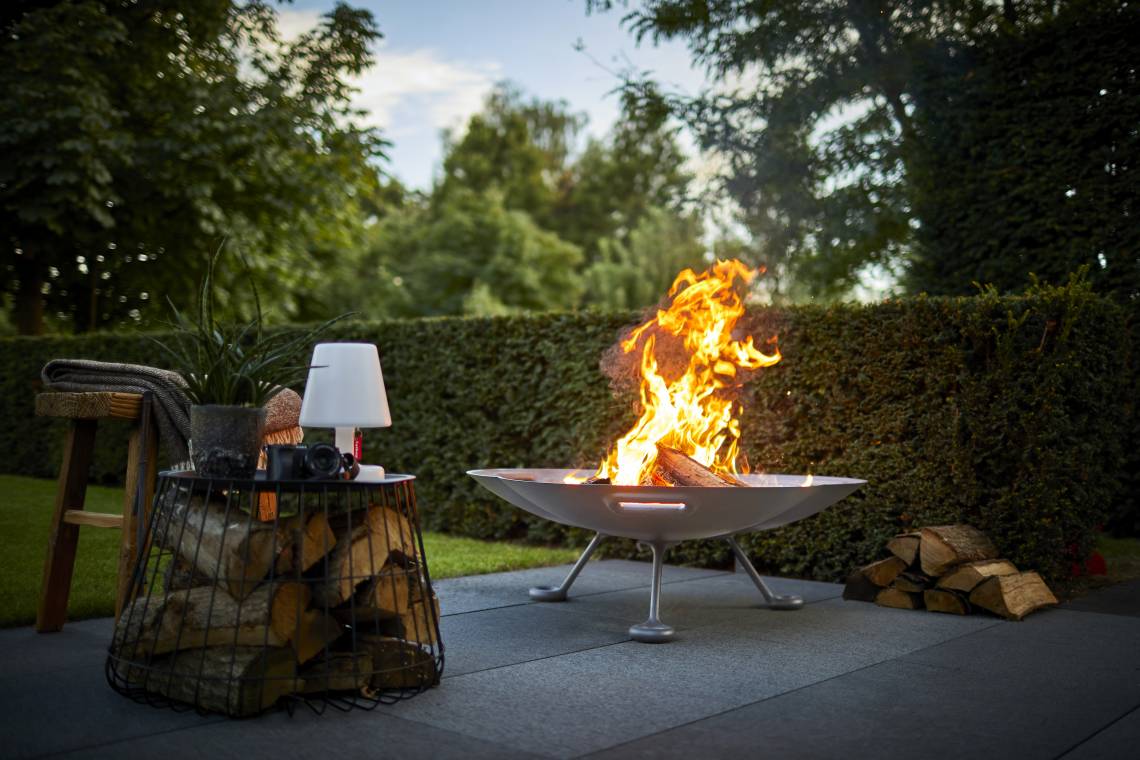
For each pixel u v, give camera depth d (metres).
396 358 7.13
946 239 7.48
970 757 2.22
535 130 30.98
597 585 4.77
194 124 12.03
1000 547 4.52
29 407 9.89
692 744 2.29
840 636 3.61
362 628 2.83
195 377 2.81
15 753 2.16
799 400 5.16
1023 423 4.46
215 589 2.61
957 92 7.40
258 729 2.36
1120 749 2.28
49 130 10.94
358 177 14.62
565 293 25.52
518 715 2.52
